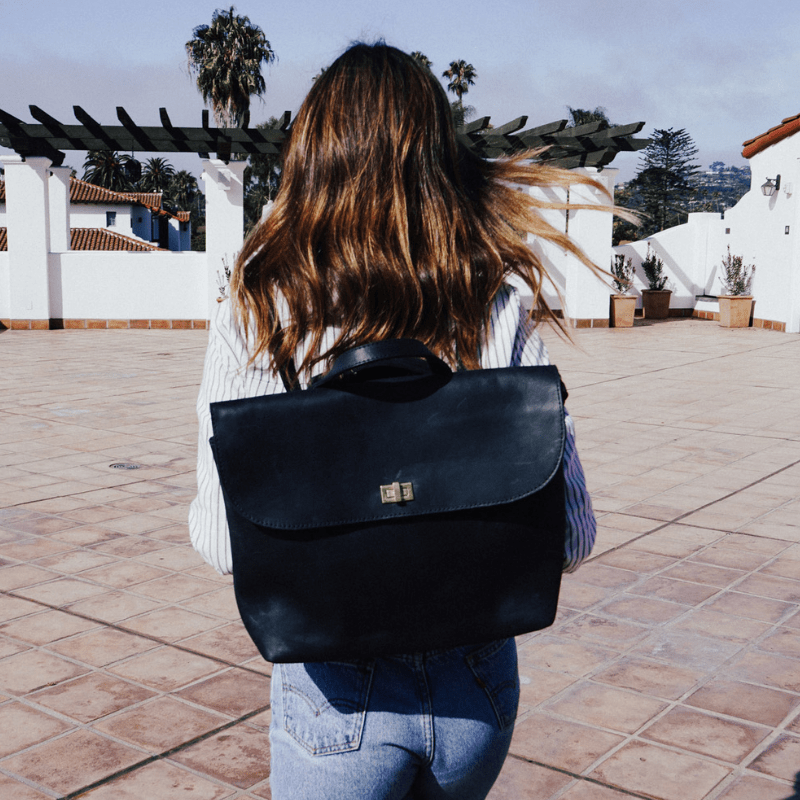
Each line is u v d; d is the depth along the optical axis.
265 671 3.24
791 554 4.44
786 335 15.62
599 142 16.25
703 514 5.14
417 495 1.05
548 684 3.11
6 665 3.26
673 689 3.06
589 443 7.10
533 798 2.44
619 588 4.00
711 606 3.79
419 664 1.15
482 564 1.06
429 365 1.09
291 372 1.14
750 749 2.68
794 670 3.20
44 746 2.71
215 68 29.17
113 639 3.50
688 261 19.45
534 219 1.25
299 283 1.12
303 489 1.04
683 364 11.81
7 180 16.39
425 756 1.15
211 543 1.12
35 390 9.86
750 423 7.88
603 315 17.16
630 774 2.55
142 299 17.19
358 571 1.04
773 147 16.45
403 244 1.11
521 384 1.10
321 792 1.14
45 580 4.14
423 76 1.18
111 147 16.34
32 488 5.82
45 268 16.67
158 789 2.50
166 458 6.70
